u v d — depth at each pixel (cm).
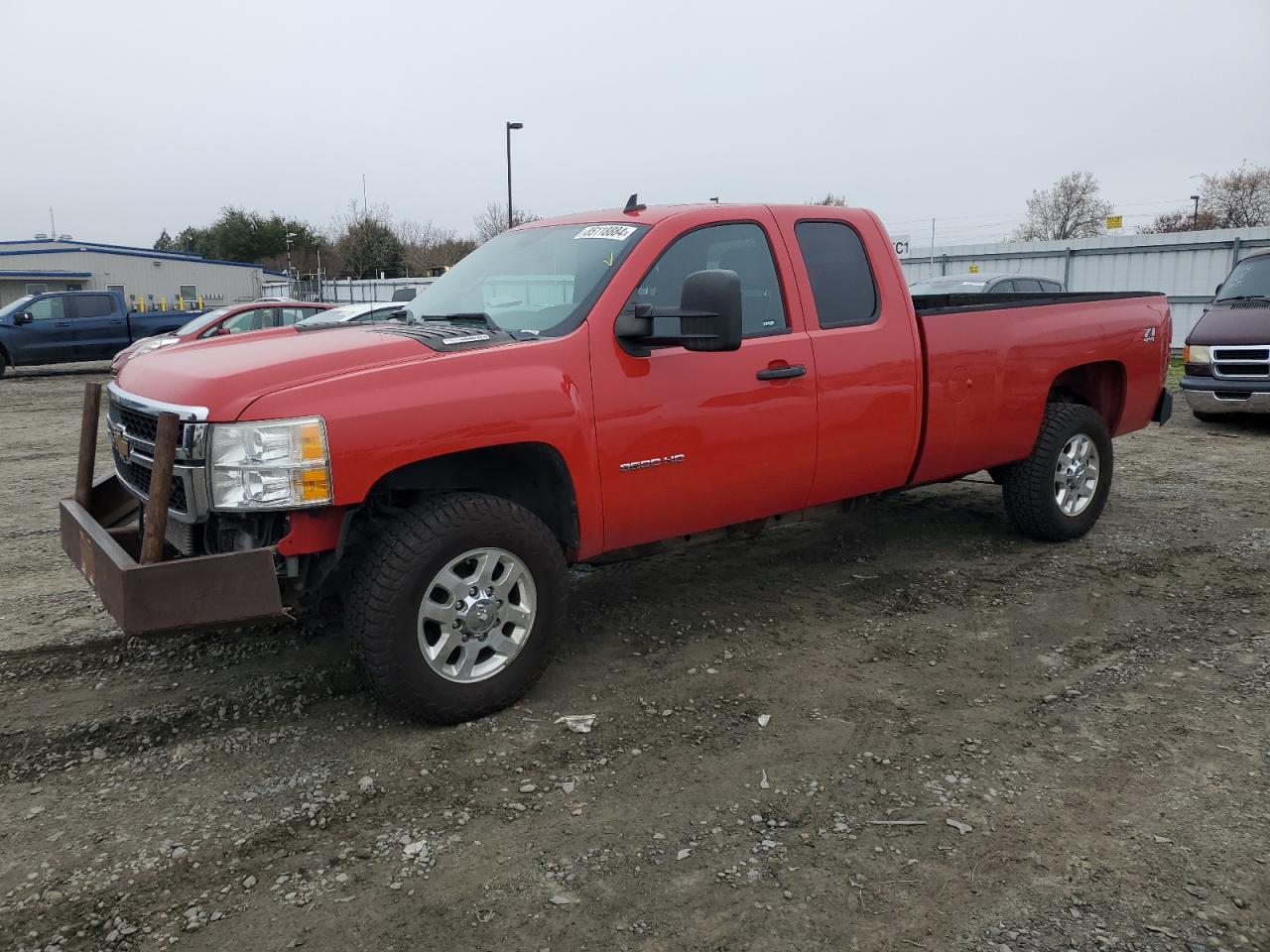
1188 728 357
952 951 242
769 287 441
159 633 311
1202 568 545
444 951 244
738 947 245
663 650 438
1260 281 1110
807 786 321
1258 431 1065
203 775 331
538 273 420
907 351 481
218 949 246
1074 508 595
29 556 604
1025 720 366
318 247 7075
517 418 354
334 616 476
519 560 368
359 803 312
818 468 455
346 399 323
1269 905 257
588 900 263
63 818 305
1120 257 2061
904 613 482
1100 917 253
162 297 5272
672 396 398
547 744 351
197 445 318
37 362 2047
